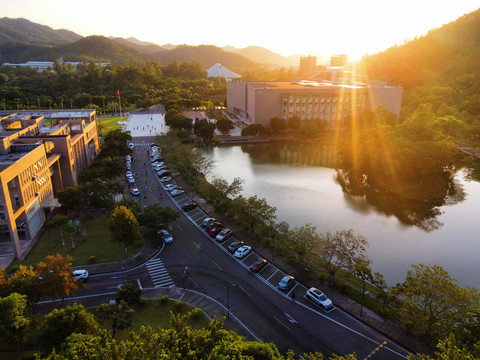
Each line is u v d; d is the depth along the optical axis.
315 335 55.09
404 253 87.31
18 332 47.94
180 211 101.69
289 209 111.75
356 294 64.88
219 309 60.84
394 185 131.25
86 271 69.94
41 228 90.06
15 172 77.56
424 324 52.47
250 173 145.75
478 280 77.12
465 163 161.00
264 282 68.94
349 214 108.88
